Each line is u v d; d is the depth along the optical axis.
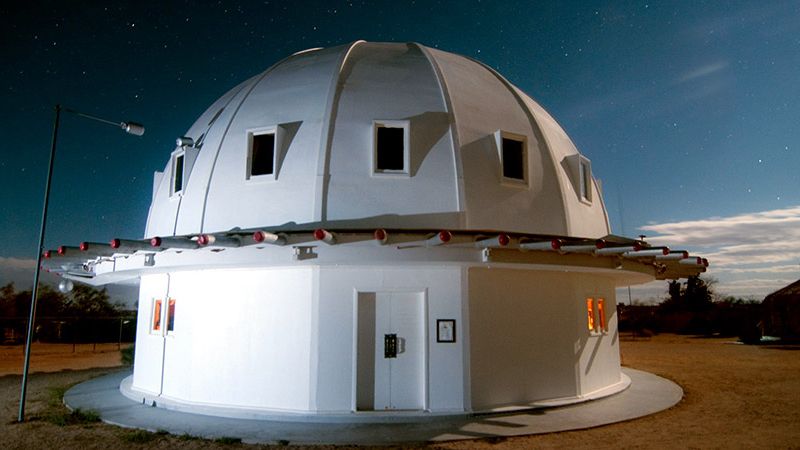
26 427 10.20
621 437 9.23
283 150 11.87
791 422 10.44
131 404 12.34
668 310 56.62
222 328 11.73
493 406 11.07
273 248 10.75
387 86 12.62
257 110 12.88
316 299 10.97
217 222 11.94
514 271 11.91
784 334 37.38
